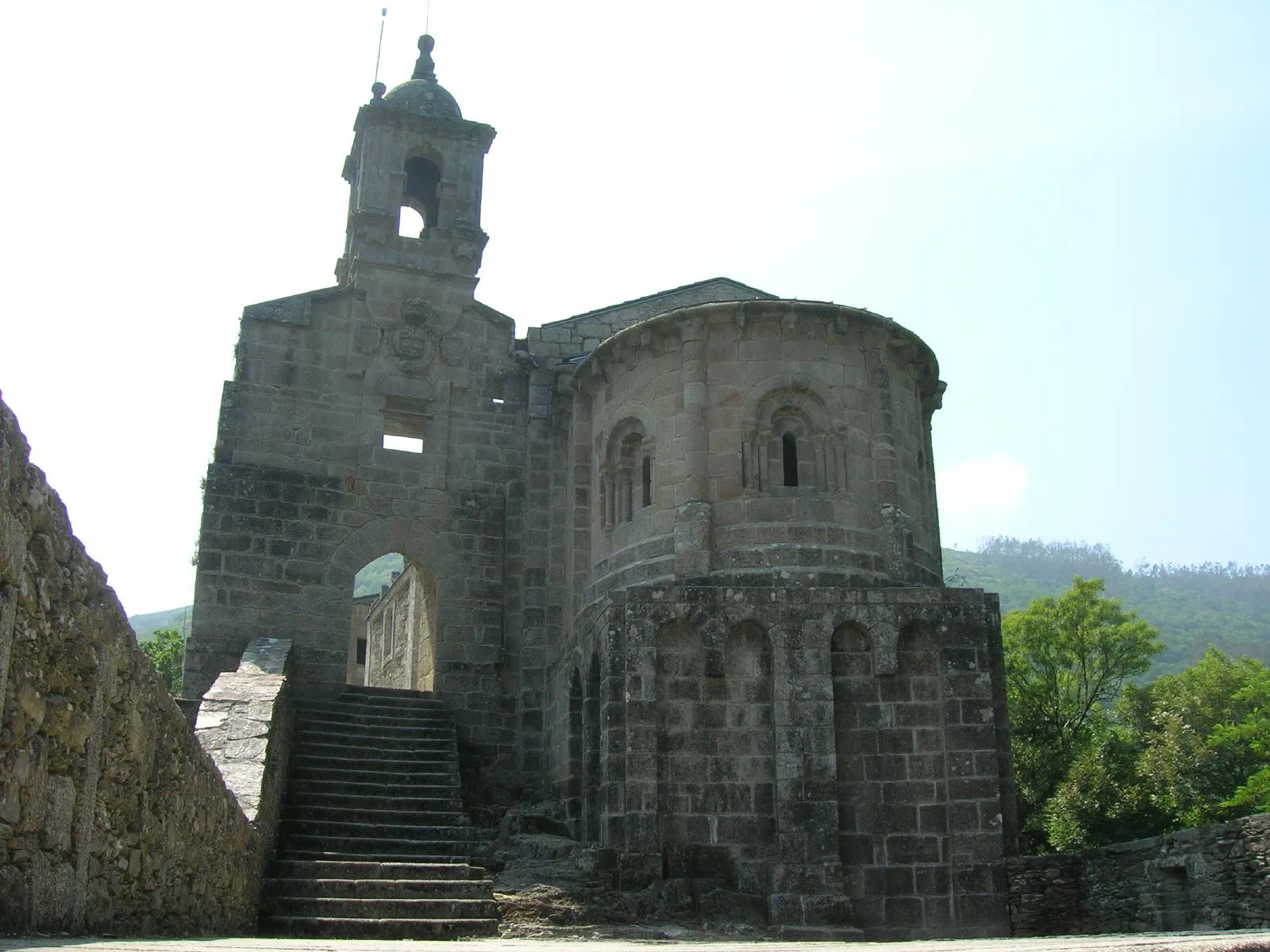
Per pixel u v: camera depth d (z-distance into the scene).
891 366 24.47
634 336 24.50
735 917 19.47
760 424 23.20
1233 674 39.00
